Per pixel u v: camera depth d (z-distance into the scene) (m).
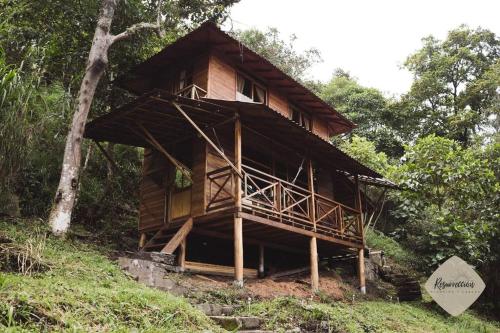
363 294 12.13
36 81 7.81
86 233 10.94
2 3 9.81
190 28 14.24
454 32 30.56
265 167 11.91
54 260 6.70
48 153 10.84
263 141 11.38
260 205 10.94
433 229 14.27
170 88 12.18
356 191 13.72
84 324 4.31
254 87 12.75
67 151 9.22
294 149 11.74
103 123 10.18
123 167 14.04
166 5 13.08
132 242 11.75
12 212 8.95
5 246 6.13
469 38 30.47
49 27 10.99
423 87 29.06
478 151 15.34
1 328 3.66
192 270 9.68
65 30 11.48
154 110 9.42
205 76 11.05
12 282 4.76
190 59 11.73
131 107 9.27
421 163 14.88
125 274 7.33
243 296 7.99
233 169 9.19
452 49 30.94
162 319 5.10
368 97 28.50
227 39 10.89
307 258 14.35
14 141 6.80
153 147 11.76
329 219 13.99
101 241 10.69
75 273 6.38
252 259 13.15
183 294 7.35
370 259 14.62
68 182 9.01
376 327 8.23
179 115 9.75
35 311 4.18
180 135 10.98
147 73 12.60
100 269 7.02
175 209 10.73
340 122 16.36
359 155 19.52
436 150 14.78
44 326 4.02
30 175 10.52
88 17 11.43
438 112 28.70
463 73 30.00
